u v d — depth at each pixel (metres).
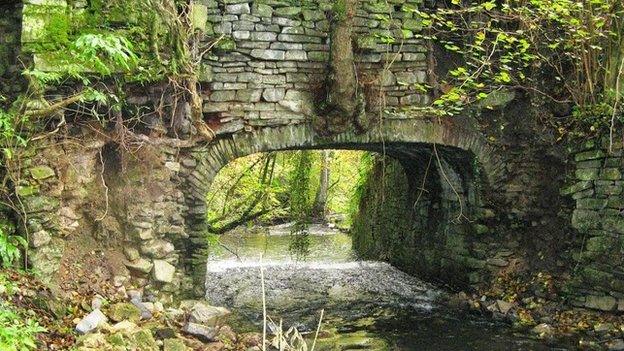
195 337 5.89
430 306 8.34
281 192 11.73
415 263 10.18
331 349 6.47
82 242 6.04
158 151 6.67
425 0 8.11
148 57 6.05
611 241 7.03
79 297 5.67
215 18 7.03
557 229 7.96
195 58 6.64
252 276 9.81
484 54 8.17
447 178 8.97
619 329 6.65
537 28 7.74
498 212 8.42
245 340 6.17
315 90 7.48
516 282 8.20
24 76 5.55
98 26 5.70
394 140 7.85
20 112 5.39
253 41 7.18
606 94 7.19
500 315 7.72
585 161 7.41
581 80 7.62
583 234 7.42
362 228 12.56
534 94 8.16
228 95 7.16
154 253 6.51
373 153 11.93
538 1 6.85
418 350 6.50
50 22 5.36
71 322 5.25
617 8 7.02
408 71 7.91
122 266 6.25
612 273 7.00
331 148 8.34
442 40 8.13
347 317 7.73
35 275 5.35
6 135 5.09
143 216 6.45
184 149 7.00
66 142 5.76
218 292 8.70
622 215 6.92
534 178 8.34
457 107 7.77
